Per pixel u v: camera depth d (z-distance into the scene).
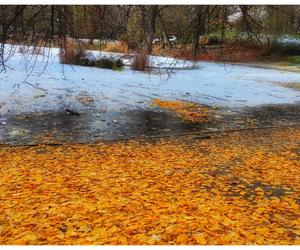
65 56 21.48
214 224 4.55
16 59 22.02
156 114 11.66
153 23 11.35
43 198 5.33
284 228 4.54
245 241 4.17
